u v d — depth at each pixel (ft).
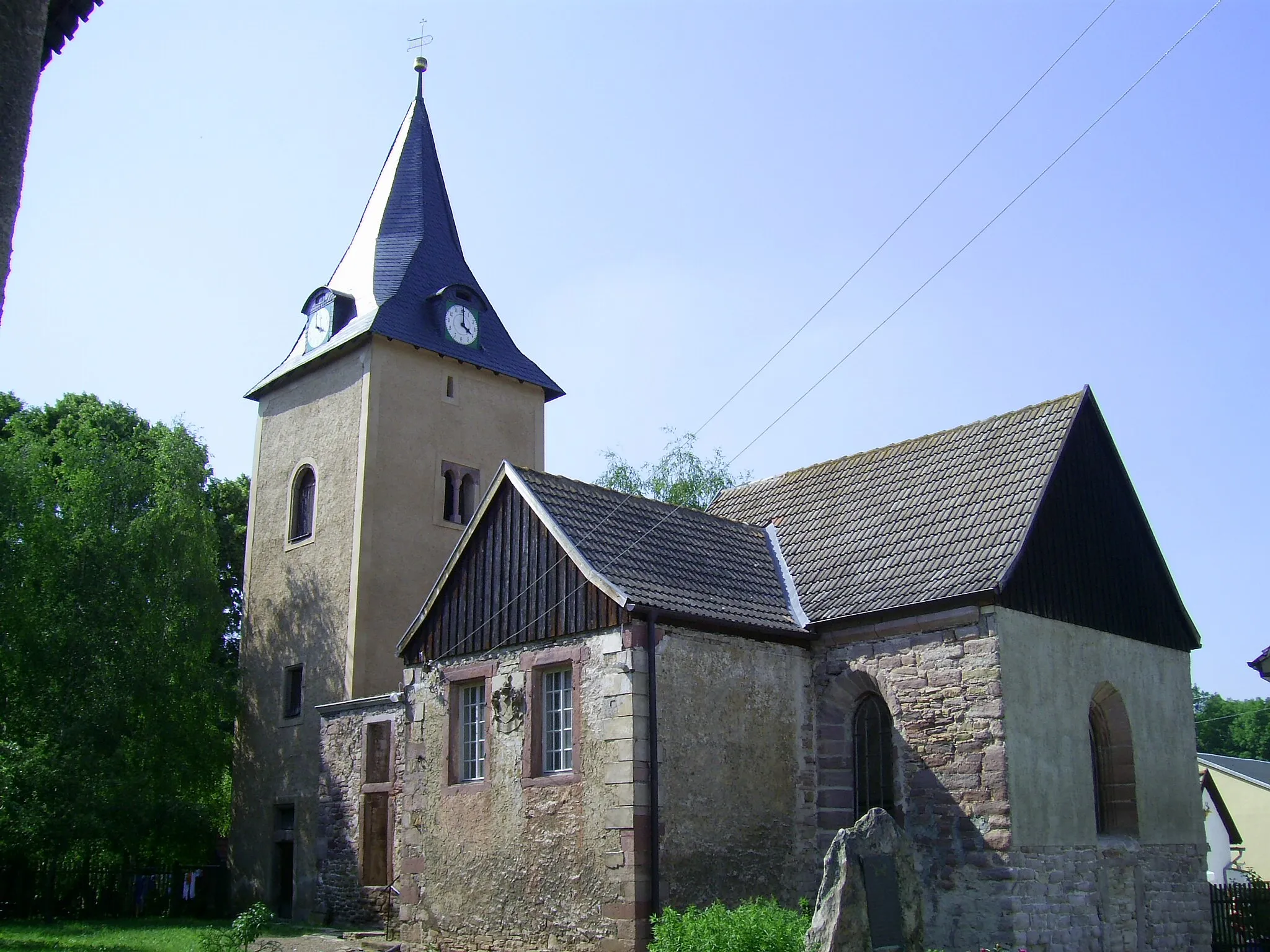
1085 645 59.88
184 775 92.94
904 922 39.04
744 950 38.73
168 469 99.81
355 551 92.12
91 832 83.76
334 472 97.04
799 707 60.29
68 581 90.68
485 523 63.31
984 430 67.41
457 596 63.72
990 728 53.47
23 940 69.36
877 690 58.80
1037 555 58.08
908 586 58.29
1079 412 63.67
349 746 78.74
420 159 114.01
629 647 53.78
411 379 99.14
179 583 95.20
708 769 55.26
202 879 97.30
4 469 90.58
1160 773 63.26
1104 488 65.26
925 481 66.49
